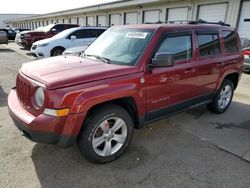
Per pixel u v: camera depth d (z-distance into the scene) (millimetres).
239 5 12602
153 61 3156
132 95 3045
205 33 4180
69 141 2650
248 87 7434
